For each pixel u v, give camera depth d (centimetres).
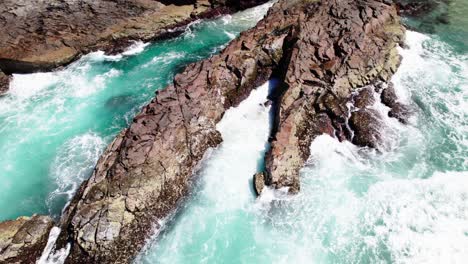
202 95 3016
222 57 3328
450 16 4125
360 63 3109
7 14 3881
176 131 2778
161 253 2364
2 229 2381
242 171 2753
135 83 3778
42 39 3994
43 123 3409
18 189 2856
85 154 3073
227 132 3036
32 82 3897
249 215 2514
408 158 2730
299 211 2497
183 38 4338
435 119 2964
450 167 2647
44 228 2405
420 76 3319
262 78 3334
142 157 2617
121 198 2452
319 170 2716
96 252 2288
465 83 3247
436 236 2286
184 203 2611
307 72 3084
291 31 3388
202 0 4553
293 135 2791
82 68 4034
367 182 2614
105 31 4222
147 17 4369
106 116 3425
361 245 2295
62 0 4009
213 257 2325
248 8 4675
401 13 4206
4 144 3225
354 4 3625
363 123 2889
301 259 2272
